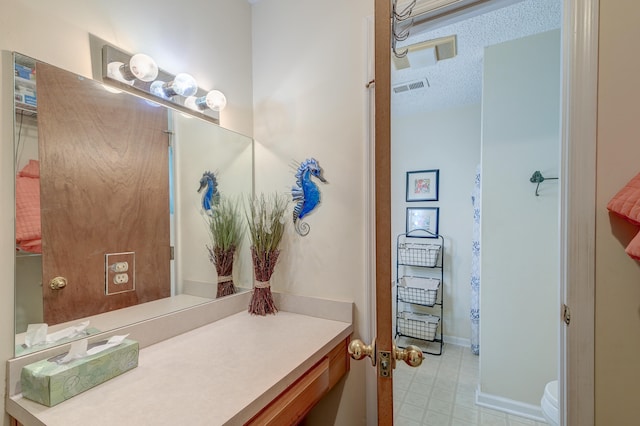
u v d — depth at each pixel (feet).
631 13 2.93
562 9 3.28
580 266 3.11
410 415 6.29
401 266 9.97
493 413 6.37
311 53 5.04
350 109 4.69
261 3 5.59
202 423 2.34
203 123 4.83
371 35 4.51
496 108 6.61
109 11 3.61
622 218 2.94
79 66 3.37
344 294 4.74
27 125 3.00
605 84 3.02
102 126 3.63
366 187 4.54
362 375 4.47
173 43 4.34
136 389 2.80
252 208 5.22
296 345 3.79
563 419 3.28
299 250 5.13
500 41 6.43
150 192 4.17
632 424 2.93
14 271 2.89
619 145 2.97
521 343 6.43
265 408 2.85
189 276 4.59
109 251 3.70
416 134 10.16
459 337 9.70
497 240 6.63
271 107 5.47
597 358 3.06
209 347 3.74
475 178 9.36
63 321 3.25
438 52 6.48
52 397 2.53
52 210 3.20
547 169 6.21
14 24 2.89
